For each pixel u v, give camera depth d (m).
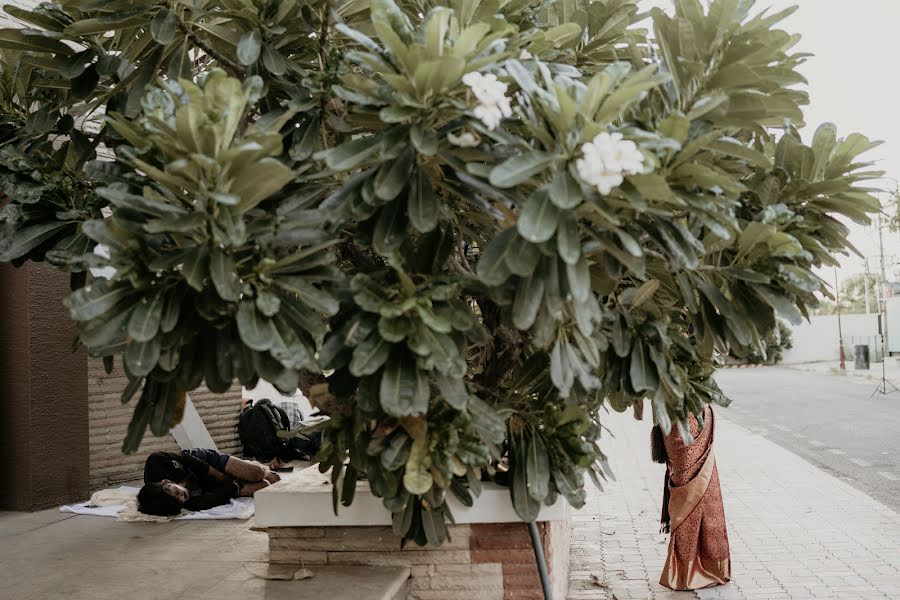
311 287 2.24
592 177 2.03
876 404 19.27
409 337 2.23
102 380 7.22
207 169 2.06
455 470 2.77
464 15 2.72
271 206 2.47
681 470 5.69
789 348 46.38
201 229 2.17
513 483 3.04
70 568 4.32
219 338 2.23
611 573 6.15
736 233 2.75
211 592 3.65
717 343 2.86
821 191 3.01
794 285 2.66
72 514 6.13
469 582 3.78
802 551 6.64
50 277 6.57
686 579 5.66
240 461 6.79
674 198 2.13
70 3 2.77
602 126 2.09
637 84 2.12
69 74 2.93
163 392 2.34
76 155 3.32
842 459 11.23
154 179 2.28
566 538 5.74
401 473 2.89
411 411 2.23
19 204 2.90
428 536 3.24
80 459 6.79
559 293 2.22
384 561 3.84
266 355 2.20
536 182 2.39
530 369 3.06
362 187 2.38
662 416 2.84
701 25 2.62
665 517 6.05
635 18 3.36
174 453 6.63
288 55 3.10
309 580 3.67
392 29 2.23
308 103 2.70
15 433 6.41
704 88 2.62
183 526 5.57
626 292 2.93
